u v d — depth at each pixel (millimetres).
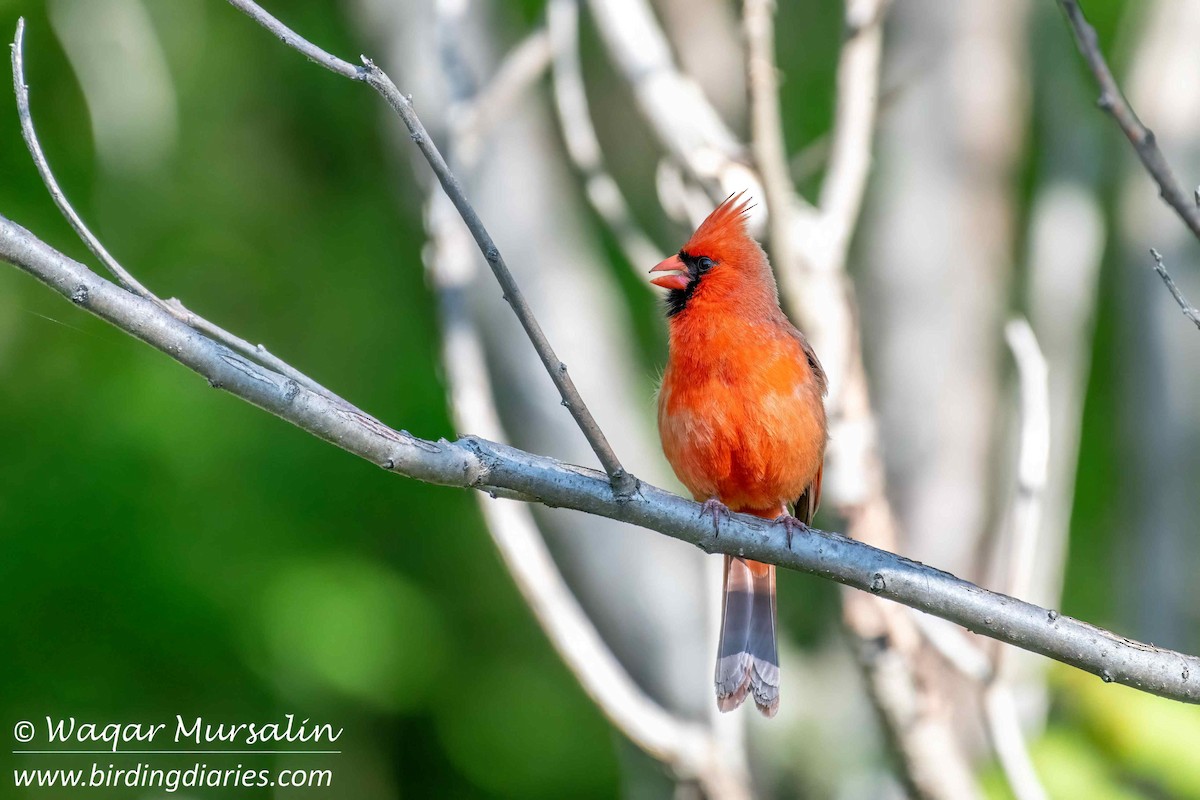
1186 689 5859
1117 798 7734
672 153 8586
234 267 14602
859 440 7820
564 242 11219
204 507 13016
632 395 11086
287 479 13531
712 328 7609
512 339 10750
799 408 7602
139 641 12570
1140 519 11461
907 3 12656
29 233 5141
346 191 15328
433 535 14047
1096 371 14781
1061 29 12836
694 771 8258
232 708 12773
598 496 6047
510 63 9281
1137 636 11312
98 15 12477
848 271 12875
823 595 7891
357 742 14008
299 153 15250
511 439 10820
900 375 12258
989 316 12469
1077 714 8078
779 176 7645
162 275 14328
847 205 8102
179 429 13102
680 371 7711
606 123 14281
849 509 7762
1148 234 11570
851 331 7953
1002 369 12773
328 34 14844
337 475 13750
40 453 12977
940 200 12469
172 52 14242
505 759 14383
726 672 7801
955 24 12586
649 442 11062
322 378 14391
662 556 10672
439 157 5086
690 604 10547
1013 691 8602
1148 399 11461
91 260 13555
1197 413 11219
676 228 11047
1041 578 10539
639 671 10500
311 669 12719
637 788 10516
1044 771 7805
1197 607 11070
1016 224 13266
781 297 8227
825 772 10844
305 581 12969
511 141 11203
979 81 12578
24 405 13211
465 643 14164
